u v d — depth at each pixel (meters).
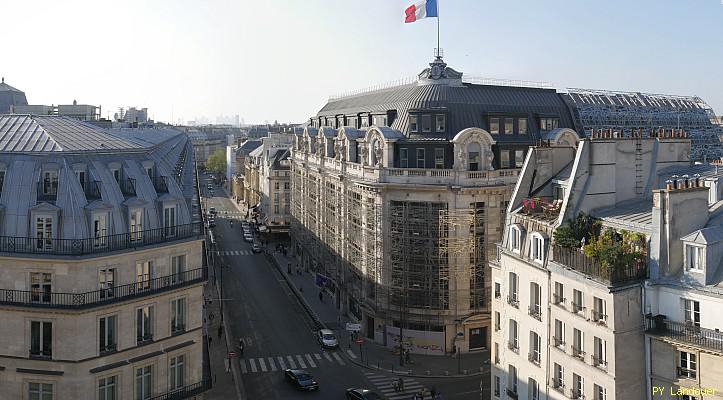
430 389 72.31
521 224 54.09
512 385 55.09
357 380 75.44
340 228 104.94
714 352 36.16
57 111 146.25
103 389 50.41
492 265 59.56
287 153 178.00
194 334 56.91
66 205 50.34
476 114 89.25
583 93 143.25
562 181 56.03
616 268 40.69
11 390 49.47
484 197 82.75
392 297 86.19
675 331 38.84
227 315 100.31
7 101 163.12
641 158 51.44
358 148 98.88
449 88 91.94
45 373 48.97
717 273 38.12
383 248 86.12
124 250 51.34
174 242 55.22
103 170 54.41
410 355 83.88
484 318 83.44
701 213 41.28
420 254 83.69
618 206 49.97
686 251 39.38
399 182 84.19
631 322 40.41
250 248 157.38
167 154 89.25
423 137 86.62
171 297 55.00
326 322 98.44
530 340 51.38
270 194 171.50
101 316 50.06
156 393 53.56
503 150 85.06
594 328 42.00
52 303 48.88
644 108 147.00
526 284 51.84
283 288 118.62
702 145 151.12
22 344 49.28
